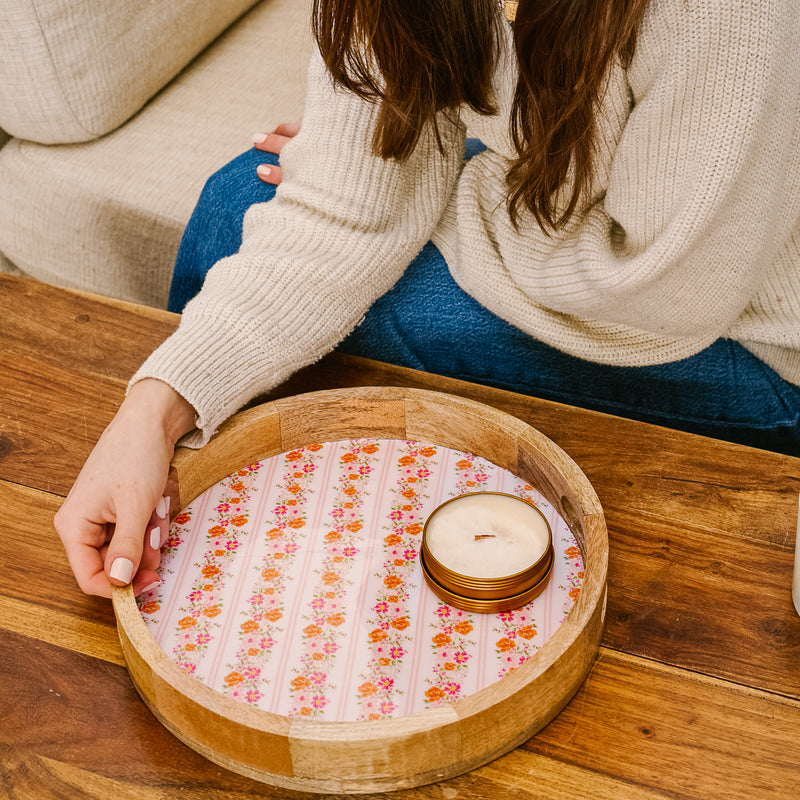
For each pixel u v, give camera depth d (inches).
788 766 26.5
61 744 27.4
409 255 42.6
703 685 28.6
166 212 61.9
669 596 31.2
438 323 46.7
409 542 32.4
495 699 25.1
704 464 35.8
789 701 28.1
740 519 33.7
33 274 69.1
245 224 42.8
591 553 29.0
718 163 32.4
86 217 64.4
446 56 34.5
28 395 39.5
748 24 30.3
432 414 35.6
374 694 27.5
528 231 41.6
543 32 30.9
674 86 32.1
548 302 41.4
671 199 34.4
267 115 69.5
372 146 39.1
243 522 33.3
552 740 27.3
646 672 29.0
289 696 27.5
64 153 65.9
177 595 30.6
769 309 41.0
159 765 26.9
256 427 35.1
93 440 37.5
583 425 37.6
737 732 27.4
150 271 64.9
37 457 36.7
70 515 30.8
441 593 29.8
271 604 30.3
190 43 71.4
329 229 40.3
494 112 38.1
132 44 65.4
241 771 26.5
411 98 35.6
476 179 44.4
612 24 29.8
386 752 24.7
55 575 32.4
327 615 30.0
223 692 27.5
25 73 61.6
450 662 28.4
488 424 34.4
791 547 32.7
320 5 34.9
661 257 34.8
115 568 28.9
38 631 30.6
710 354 44.2
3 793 26.3
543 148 33.8
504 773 26.5
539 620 29.5
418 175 43.1
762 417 45.8
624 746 27.1
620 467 35.8
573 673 27.4
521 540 30.6
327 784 25.6
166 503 32.2
